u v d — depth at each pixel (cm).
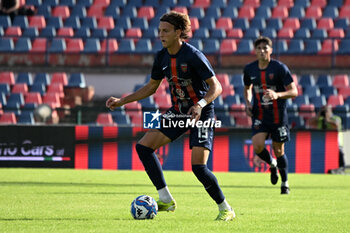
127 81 6353
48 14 7400
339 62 6456
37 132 4534
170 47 1808
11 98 5806
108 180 3612
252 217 1997
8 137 4528
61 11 7394
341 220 1961
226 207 1881
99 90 6331
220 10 7612
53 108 4691
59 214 1994
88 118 4672
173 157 4606
